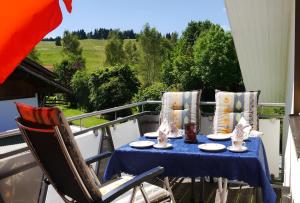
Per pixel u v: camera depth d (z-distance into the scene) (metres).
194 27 28.14
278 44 6.19
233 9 5.24
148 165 2.86
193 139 3.17
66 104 22.33
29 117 2.07
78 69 29.98
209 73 22.67
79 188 2.09
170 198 2.58
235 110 3.96
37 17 1.48
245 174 2.61
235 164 2.62
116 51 33.88
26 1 1.44
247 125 3.32
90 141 3.27
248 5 5.05
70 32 33.03
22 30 1.47
